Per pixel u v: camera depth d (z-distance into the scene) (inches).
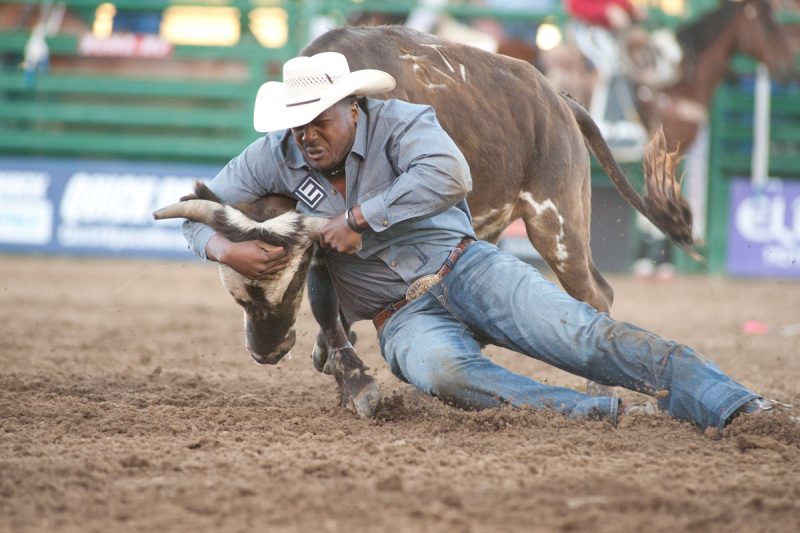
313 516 479.5
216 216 637.3
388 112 642.8
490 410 647.8
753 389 901.8
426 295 660.7
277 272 644.1
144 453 593.9
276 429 658.2
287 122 613.9
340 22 2277.3
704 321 1534.2
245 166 661.9
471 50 799.7
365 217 616.1
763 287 2098.9
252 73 2320.4
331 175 647.8
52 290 1701.5
